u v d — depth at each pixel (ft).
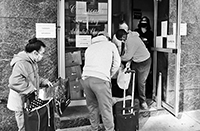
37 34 10.63
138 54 11.84
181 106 13.25
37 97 8.17
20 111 8.79
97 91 9.09
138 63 12.07
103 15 12.84
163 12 12.74
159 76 12.89
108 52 9.32
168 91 12.73
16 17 10.27
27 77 8.24
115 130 10.52
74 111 11.99
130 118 10.34
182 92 13.16
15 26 10.30
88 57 9.52
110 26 12.80
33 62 8.57
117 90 13.47
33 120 8.02
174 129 11.14
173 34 11.78
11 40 10.32
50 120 8.32
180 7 11.22
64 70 12.06
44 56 10.84
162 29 12.89
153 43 14.40
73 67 12.56
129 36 11.80
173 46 11.82
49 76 11.03
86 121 11.35
